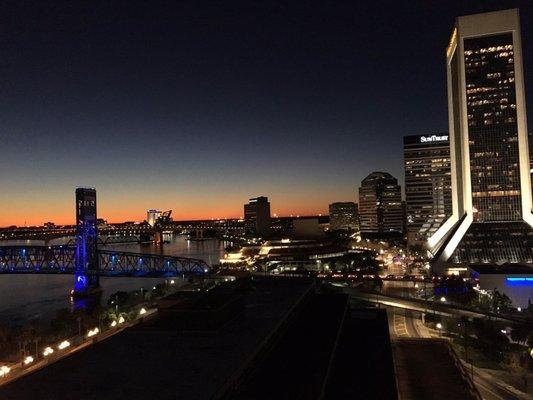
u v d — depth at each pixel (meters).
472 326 161.75
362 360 94.25
